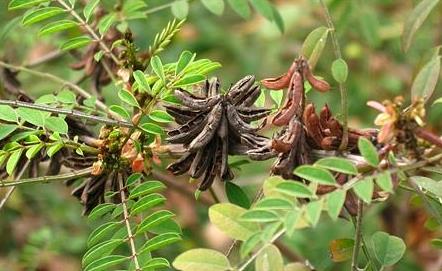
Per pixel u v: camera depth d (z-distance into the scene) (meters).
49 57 0.78
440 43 0.86
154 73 0.60
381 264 0.56
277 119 0.52
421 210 0.79
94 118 0.57
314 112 0.52
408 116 0.50
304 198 0.50
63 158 0.61
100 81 0.68
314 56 0.53
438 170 0.53
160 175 0.72
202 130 0.55
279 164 0.52
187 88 0.58
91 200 0.59
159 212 0.56
